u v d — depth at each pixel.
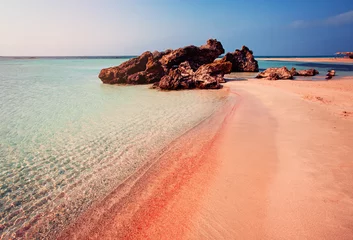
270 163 7.44
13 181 7.30
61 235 4.98
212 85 26.39
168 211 5.53
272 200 5.50
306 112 13.30
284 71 34.88
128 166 8.09
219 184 6.46
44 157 9.02
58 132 11.93
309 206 5.15
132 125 12.96
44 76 43.34
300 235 4.38
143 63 35.62
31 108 17.38
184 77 27.73
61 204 6.08
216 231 4.71
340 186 5.81
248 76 41.50
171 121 13.58
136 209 5.70
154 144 10.04
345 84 26.28
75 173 7.72
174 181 6.89
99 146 10.02
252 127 11.38
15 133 11.79
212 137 10.44
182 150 9.20
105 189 6.70
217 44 40.41
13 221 5.47
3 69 61.72
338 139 8.87
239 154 8.35
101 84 32.91
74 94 23.94
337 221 4.64
